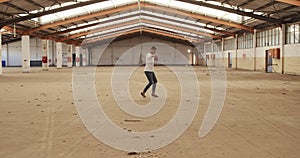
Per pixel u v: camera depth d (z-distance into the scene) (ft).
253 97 34.37
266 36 96.53
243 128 19.20
